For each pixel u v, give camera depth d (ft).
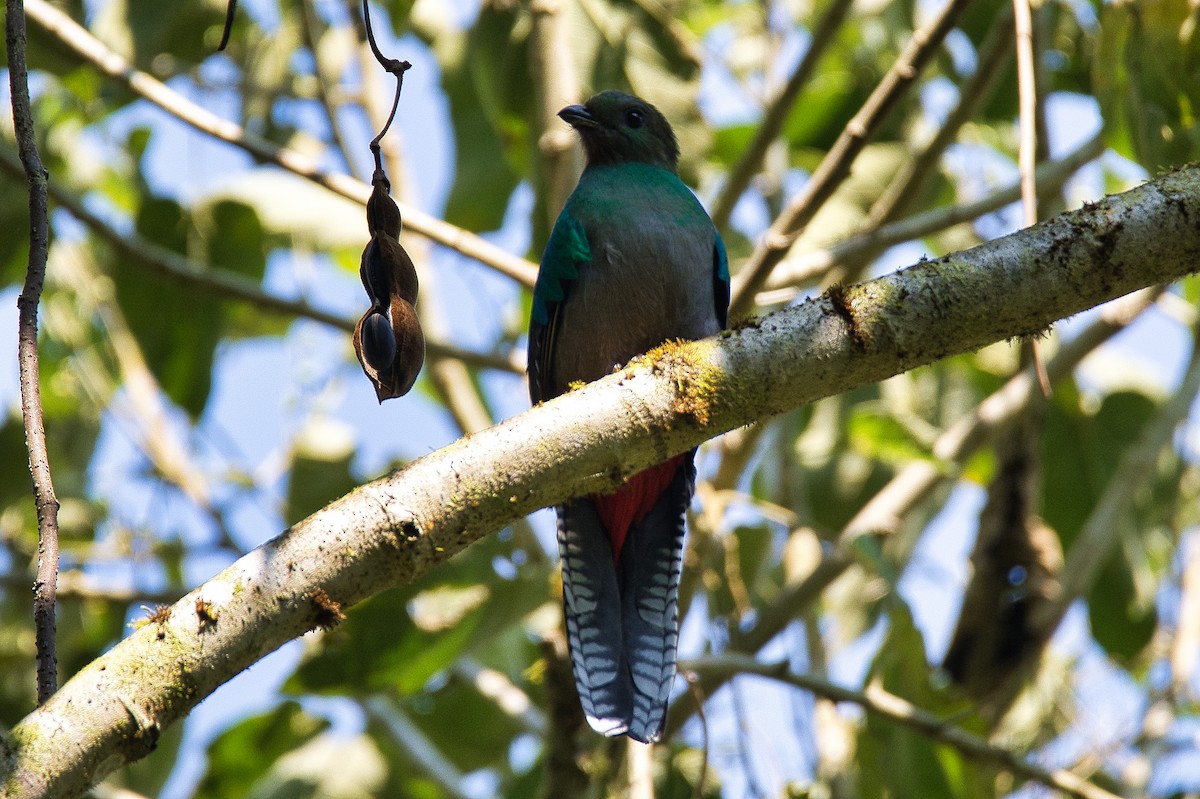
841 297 20.04
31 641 44.01
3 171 37.14
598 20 37.93
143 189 48.60
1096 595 42.70
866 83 44.16
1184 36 31.78
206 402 41.37
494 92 39.75
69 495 46.55
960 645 38.09
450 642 34.19
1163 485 44.57
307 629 18.01
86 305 48.08
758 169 34.83
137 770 41.19
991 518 38.42
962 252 20.22
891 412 38.88
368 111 43.32
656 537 28.68
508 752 41.57
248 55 45.93
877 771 35.88
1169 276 19.93
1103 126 33.91
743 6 48.70
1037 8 35.70
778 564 46.83
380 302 19.45
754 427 36.14
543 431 19.16
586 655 27.27
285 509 42.01
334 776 40.09
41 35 37.70
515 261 34.37
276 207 43.37
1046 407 39.68
